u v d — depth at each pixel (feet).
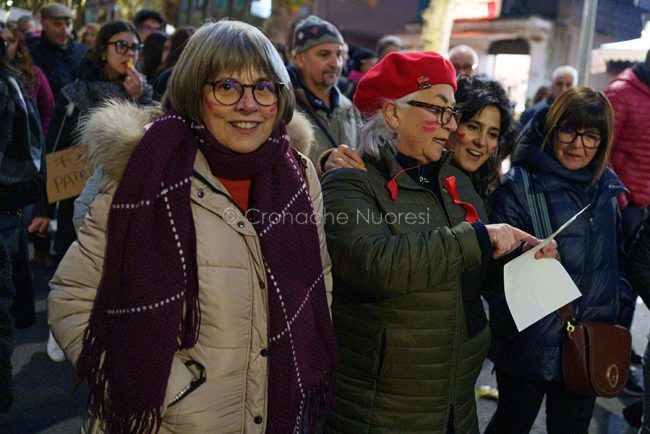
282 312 5.27
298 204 5.51
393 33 47.47
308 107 12.44
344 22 47.62
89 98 12.26
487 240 5.99
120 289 4.95
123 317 4.92
